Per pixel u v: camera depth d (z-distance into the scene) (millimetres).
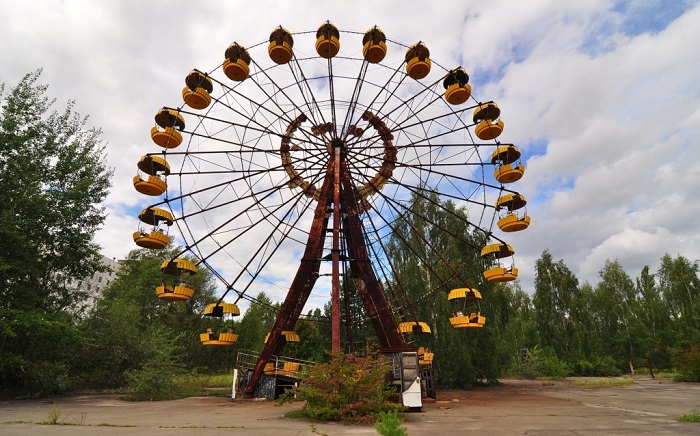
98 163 31156
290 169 26609
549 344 56750
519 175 24094
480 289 37938
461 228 40344
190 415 15008
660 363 54969
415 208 40969
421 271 39906
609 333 61656
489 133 24188
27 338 25484
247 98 25672
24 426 11711
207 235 23953
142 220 23781
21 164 26078
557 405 19094
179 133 24234
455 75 24359
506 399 23203
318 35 24156
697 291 57094
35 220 26328
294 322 23734
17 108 26688
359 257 23969
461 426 11922
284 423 12453
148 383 24016
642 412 15703
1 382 25672
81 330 29094
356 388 13203
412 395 16391
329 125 26906
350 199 25000
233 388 22984
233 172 25422
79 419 13727
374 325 22953
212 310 23219
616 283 64625
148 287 49844
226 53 24453
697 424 12031
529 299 74250
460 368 34906
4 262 23609
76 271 29953
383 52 23734
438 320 37125
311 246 24375
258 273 24312
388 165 26859
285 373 21797
